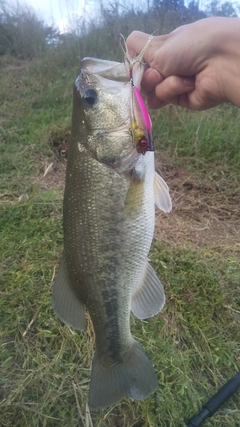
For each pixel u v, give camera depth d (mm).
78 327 328
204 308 541
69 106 1317
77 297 325
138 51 357
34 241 650
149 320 522
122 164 298
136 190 302
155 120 1076
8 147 1013
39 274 591
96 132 299
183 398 445
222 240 696
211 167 920
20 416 424
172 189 842
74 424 420
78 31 1687
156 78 354
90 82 300
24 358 480
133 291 327
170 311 537
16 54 2027
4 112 1307
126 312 329
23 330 511
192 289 567
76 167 307
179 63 344
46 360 476
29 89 1520
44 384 448
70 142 314
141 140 283
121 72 304
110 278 316
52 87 1468
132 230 310
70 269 322
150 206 312
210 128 1017
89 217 309
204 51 335
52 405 430
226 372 479
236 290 574
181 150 975
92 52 1599
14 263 610
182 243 670
